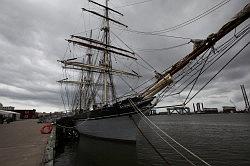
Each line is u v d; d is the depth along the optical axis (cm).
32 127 3525
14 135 2183
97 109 2994
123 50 4144
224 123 11275
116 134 2711
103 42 4181
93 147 2777
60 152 2523
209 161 2397
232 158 2559
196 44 1390
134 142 2528
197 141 4288
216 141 4275
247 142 4016
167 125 10806
